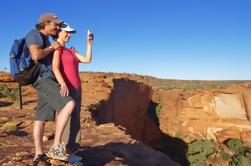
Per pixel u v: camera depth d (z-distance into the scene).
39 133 5.19
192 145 48.28
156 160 8.33
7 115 14.52
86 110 18.17
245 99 49.47
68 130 5.39
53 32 5.00
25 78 4.80
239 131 47.34
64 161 5.20
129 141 9.52
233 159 44.53
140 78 80.81
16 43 4.73
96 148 8.02
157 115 54.03
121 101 37.50
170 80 93.50
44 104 5.08
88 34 5.30
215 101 50.09
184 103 52.53
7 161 6.02
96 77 35.06
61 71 5.14
